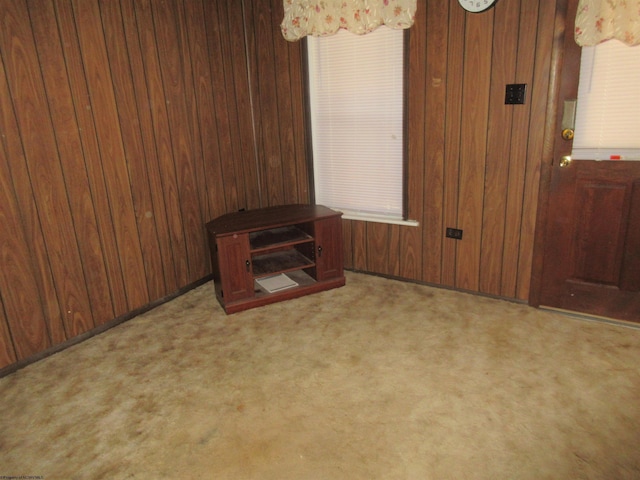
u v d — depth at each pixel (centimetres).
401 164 320
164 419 203
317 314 292
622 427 186
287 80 342
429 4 274
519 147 269
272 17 333
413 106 298
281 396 215
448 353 243
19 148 228
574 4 234
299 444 185
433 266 322
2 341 235
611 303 264
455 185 297
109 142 268
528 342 250
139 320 294
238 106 352
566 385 213
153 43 285
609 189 249
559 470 167
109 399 218
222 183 349
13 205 230
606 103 241
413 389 215
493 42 261
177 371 238
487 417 195
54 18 234
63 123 245
